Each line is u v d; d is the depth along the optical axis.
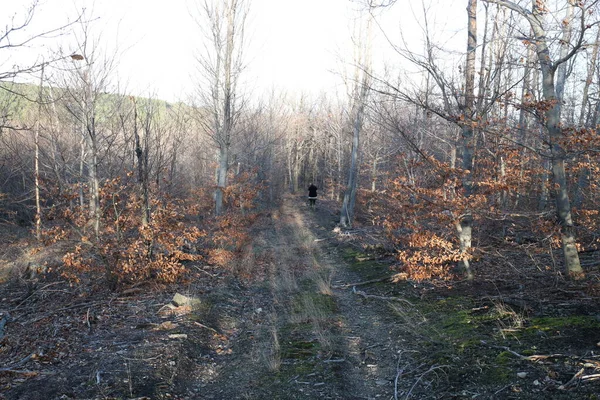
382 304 8.16
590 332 5.13
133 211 9.47
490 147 9.66
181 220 11.11
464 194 7.98
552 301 6.44
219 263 11.64
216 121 17.28
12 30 4.56
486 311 6.59
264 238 18.70
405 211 9.01
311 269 11.99
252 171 22.92
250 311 8.23
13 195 16.67
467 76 7.78
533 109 7.04
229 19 16.80
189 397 4.75
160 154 10.66
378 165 24.56
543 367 4.53
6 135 14.13
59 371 4.96
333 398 4.61
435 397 4.43
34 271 9.28
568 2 6.25
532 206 11.02
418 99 7.43
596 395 3.80
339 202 33.75
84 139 10.55
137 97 10.69
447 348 5.52
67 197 8.71
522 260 8.66
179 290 8.90
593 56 10.98
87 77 9.42
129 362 5.18
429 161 7.79
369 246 13.42
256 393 4.84
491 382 4.47
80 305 7.55
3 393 4.40
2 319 6.84
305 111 50.28
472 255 8.05
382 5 7.46
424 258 7.69
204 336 6.53
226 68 16.97
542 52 6.97
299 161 50.75
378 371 5.30
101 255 8.36
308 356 5.78
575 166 9.28
